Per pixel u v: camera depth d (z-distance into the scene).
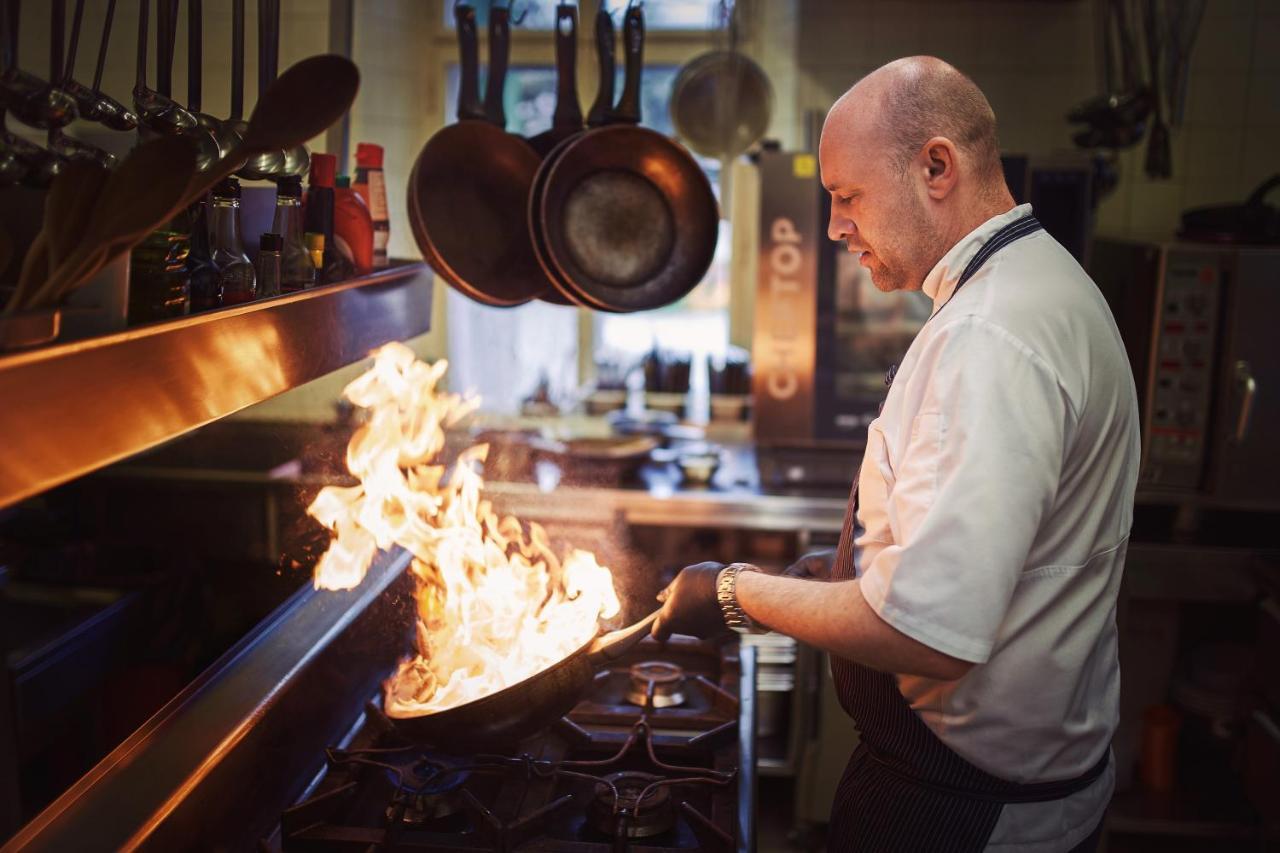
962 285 1.17
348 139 1.95
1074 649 1.19
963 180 1.17
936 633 1.02
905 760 1.27
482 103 1.78
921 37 3.27
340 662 1.50
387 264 1.76
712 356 3.43
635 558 2.45
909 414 1.15
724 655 1.67
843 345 2.83
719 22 3.07
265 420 2.62
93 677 2.06
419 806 1.24
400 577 1.71
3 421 0.79
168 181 0.86
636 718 1.48
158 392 0.98
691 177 1.72
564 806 1.22
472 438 2.92
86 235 0.85
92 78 1.51
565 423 3.41
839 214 1.24
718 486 2.81
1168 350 2.56
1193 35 2.88
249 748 1.23
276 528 2.80
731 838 1.17
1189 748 2.88
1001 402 1.05
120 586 2.25
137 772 1.13
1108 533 1.20
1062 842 1.26
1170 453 2.59
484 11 3.30
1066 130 3.26
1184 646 3.17
